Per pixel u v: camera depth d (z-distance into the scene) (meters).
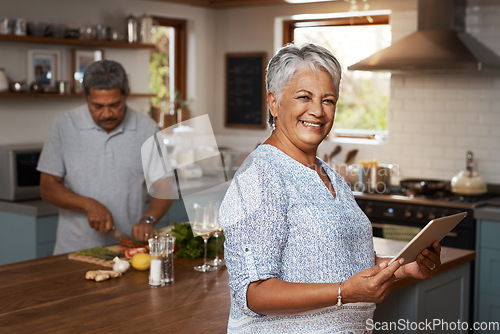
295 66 1.78
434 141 5.41
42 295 2.38
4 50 4.76
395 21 5.44
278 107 1.83
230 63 6.36
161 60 6.27
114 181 3.43
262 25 6.12
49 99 5.13
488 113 5.17
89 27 5.12
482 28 5.09
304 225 1.75
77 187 3.41
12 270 2.72
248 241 1.70
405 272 1.78
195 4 6.07
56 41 4.88
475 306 4.48
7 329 2.03
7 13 4.79
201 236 2.74
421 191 4.99
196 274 2.72
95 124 3.40
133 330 2.04
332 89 1.80
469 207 4.49
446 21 5.00
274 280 1.69
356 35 5.90
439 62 4.74
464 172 5.04
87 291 2.44
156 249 2.54
